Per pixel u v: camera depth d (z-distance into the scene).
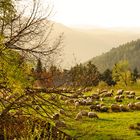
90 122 30.25
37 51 12.92
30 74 13.17
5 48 12.95
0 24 13.07
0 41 12.76
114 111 38.09
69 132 24.25
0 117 13.43
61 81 12.82
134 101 45.31
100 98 45.12
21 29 13.15
